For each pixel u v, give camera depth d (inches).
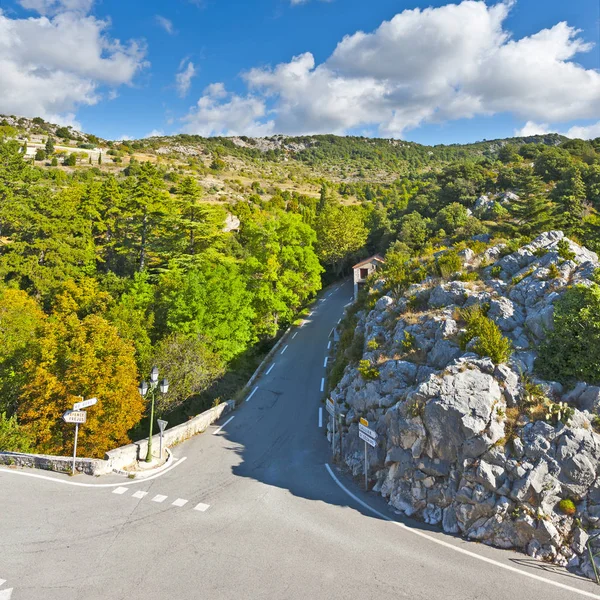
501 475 487.5
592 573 415.8
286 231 1612.9
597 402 508.1
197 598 378.3
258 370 1197.1
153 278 1562.5
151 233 1866.4
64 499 546.0
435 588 398.9
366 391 696.4
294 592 389.4
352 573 418.0
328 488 608.7
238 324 1243.2
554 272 698.8
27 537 458.3
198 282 1264.8
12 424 759.7
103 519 503.8
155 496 568.4
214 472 657.0
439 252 1045.8
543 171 2866.6
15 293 1325.0
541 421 507.2
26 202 1766.7
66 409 791.1
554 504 460.4
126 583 393.4
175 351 1021.2
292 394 1047.6
